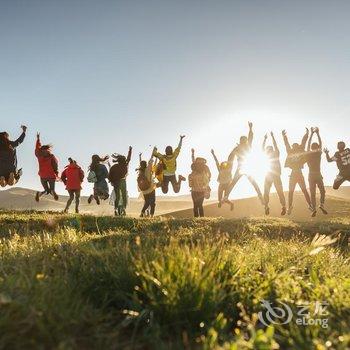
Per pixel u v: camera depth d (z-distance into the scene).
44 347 3.64
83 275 5.42
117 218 14.57
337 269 6.86
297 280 5.84
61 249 7.02
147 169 17.30
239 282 5.33
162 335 4.24
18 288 4.56
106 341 3.88
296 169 16.92
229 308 4.79
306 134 16.80
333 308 4.80
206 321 4.42
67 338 3.79
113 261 5.79
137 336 4.16
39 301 4.21
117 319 4.54
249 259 6.56
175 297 4.48
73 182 18.39
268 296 5.16
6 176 14.43
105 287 5.09
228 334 4.32
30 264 5.66
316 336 4.03
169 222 13.72
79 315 4.18
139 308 4.56
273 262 6.68
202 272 5.07
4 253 6.93
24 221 13.80
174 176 17.42
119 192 17.56
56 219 14.02
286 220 16.08
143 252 5.97
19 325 3.85
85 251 6.51
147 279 4.83
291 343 3.93
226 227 13.34
